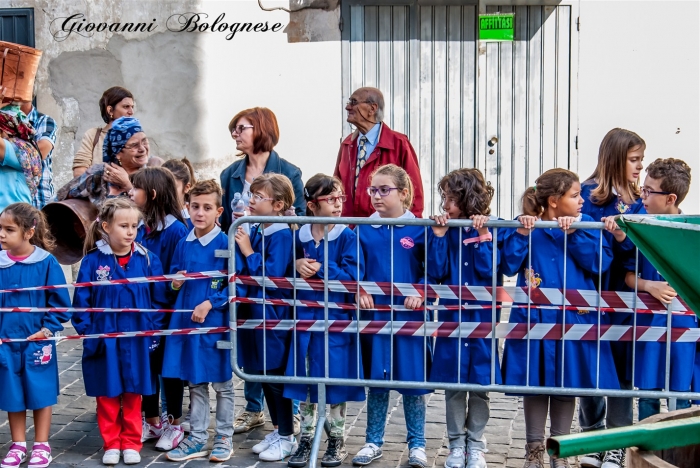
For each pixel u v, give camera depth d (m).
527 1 9.37
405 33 9.26
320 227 5.23
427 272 5.07
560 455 2.89
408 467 5.21
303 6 9.00
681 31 9.22
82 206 6.05
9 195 6.46
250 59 9.02
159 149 9.02
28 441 5.62
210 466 5.24
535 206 5.06
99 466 5.25
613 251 5.06
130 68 8.96
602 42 9.38
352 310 5.21
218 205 5.32
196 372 5.22
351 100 6.70
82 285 5.18
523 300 4.94
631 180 5.32
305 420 5.32
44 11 8.95
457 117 9.44
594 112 9.46
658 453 3.10
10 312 5.12
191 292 5.28
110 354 5.21
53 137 7.20
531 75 9.53
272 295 5.29
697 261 2.96
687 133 9.28
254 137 6.23
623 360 5.13
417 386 5.00
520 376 4.96
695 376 4.98
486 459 5.31
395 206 5.10
